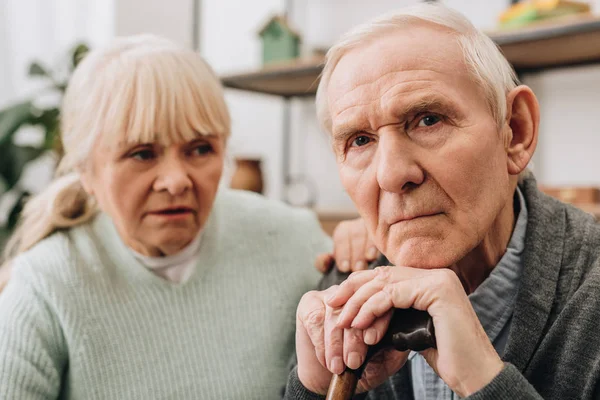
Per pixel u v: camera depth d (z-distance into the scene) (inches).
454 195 23.8
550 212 28.8
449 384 21.7
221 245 40.9
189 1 109.0
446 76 23.9
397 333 22.4
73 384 35.1
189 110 34.4
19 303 34.8
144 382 35.6
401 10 25.4
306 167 94.7
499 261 28.0
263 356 38.7
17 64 109.1
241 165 78.7
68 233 39.5
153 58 34.7
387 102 23.9
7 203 104.0
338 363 23.8
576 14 56.9
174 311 37.7
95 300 35.9
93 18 104.2
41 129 97.0
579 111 68.0
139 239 36.0
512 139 26.5
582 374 24.4
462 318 21.8
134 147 34.0
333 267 37.1
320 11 92.0
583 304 25.2
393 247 24.9
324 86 28.3
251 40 103.1
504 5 71.8
